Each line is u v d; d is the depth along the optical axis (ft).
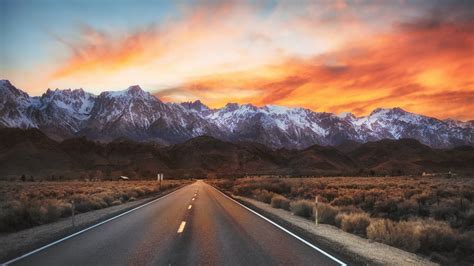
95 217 67.87
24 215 57.47
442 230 46.50
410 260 33.88
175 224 58.23
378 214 74.02
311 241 43.32
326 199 99.60
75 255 36.06
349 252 36.96
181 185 267.59
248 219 64.54
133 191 145.48
